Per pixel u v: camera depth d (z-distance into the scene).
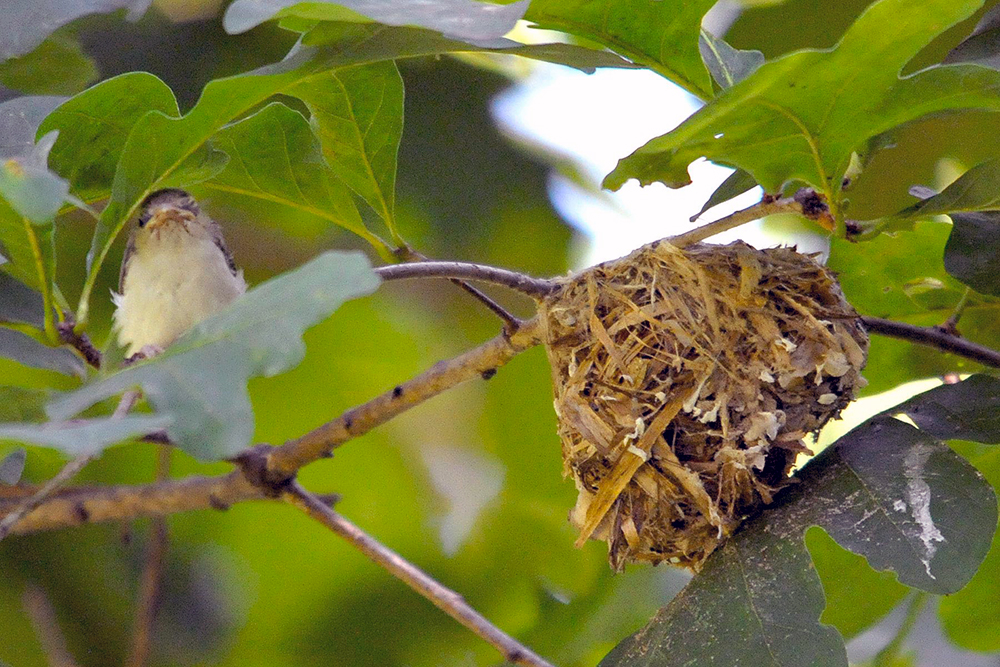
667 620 5.85
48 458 9.77
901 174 9.61
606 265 7.09
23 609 10.24
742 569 5.81
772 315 6.75
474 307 11.70
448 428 11.66
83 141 6.13
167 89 5.98
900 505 5.69
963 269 6.68
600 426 6.61
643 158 5.77
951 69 5.20
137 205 5.59
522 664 6.75
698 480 6.35
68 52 8.27
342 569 11.44
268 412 11.63
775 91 5.28
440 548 11.38
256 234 11.43
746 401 6.55
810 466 6.27
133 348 8.89
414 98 10.86
